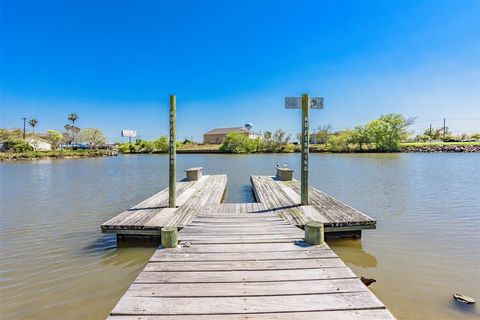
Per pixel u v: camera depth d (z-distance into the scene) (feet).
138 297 9.11
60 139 188.03
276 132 159.94
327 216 19.49
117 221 18.74
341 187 40.91
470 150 135.13
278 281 10.14
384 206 29.25
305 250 13.08
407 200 31.99
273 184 35.94
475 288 13.07
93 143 210.38
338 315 8.21
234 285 9.88
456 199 32.22
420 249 17.72
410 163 78.28
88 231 22.07
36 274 14.80
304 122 22.77
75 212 28.55
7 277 14.49
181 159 119.03
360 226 18.24
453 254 16.92
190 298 9.07
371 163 79.77
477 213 26.12
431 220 23.98
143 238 18.34
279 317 8.13
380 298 12.25
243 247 13.50
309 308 8.53
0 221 25.16
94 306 11.85
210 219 18.90
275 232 15.87
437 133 211.20
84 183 49.60
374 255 16.89
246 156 134.92
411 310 11.34
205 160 110.83
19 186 46.24
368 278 13.53
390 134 135.64
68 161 114.93
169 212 21.26
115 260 16.40
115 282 13.93
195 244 13.94
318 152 148.05
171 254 12.65
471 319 10.75
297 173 63.10
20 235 21.18
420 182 44.75
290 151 158.71
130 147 194.49
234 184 48.52
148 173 66.54
